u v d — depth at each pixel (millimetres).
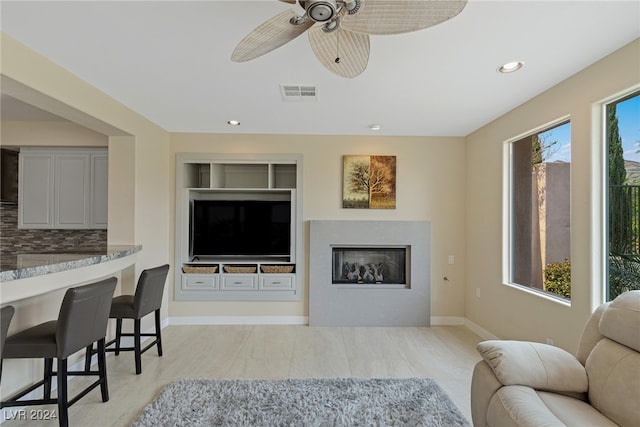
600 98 2305
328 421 2209
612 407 1578
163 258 4195
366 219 4387
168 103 3232
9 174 4398
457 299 4383
